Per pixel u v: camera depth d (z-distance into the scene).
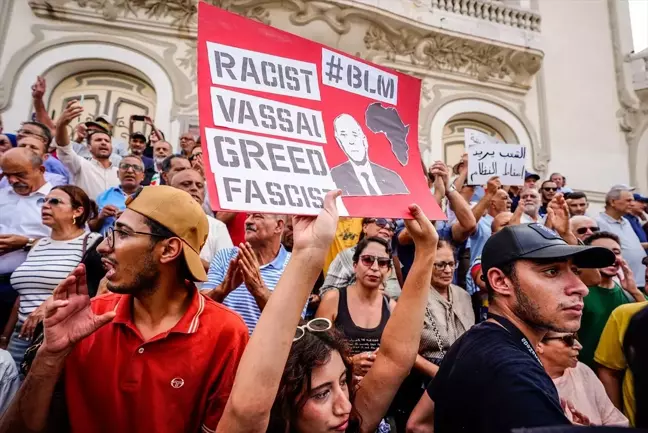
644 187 8.28
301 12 6.44
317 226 1.09
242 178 1.19
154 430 1.11
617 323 2.14
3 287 2.27
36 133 3.05
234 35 1.32
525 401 1.01
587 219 3.43
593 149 8.21
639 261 4.28
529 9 8.01
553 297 1.24
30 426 1.04
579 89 8.43
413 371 2.14
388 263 2.24
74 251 2.12
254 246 2.40
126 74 6.32
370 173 1.46
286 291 1.00
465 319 2.46
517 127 7.81
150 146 5.05
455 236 3.04
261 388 0.91
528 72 7.96
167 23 6.28
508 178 3.54
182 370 1.17
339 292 2.29
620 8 9.09
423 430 1.49
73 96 6.06
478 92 7.74
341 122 1.46
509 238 1.34
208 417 1.18
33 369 1.03
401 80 1.69
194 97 6.23
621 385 2.15
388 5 6.79
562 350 1.82
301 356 1.23
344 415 1.23
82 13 5.96
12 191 2.68
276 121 1.32
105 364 1.15
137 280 1.18
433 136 7.27
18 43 5.72
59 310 1.02
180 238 1.23
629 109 8.59
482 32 7.48
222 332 1.25
